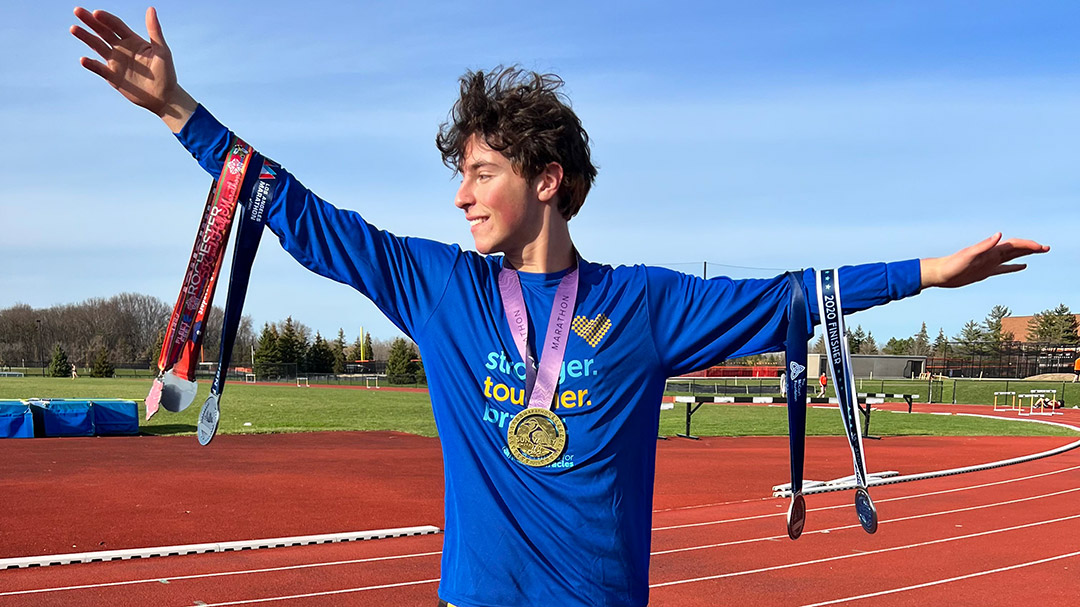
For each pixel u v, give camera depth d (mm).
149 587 5664
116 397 30453
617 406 1720
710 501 9852
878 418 26906
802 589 5922
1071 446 17578
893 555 6988
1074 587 6062
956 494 10578
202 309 1806
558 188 1765
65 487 9914
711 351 1824
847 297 1740
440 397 1779
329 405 29547
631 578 1706
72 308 99812
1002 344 73500
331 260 1762
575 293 1774
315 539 7172
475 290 1799
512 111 1710
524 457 1692
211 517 8266
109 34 1683
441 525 8133
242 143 1763
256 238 1742
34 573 6004
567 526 1669
